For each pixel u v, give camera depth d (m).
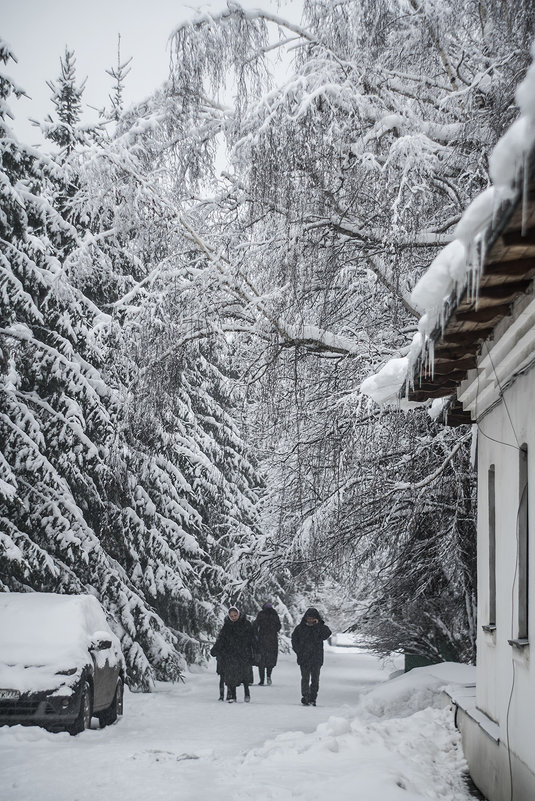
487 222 5.43
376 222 14.29
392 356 15.86
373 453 16.33
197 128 14.78
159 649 25.34
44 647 14.84
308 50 13.60
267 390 15.65
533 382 7.71
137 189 14.76
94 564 23.69
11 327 23.59
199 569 30.33
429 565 20.25
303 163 13.54
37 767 11.03
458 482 17.72
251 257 15.31
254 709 19.47
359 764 9.49
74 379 23.39
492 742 8.94
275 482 21.48
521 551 8.43
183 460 29.91
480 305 7.09
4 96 22.84
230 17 13.72
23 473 22.94
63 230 23.56
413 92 13.98
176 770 10.59
